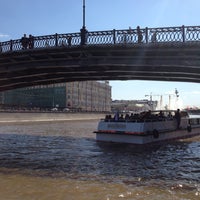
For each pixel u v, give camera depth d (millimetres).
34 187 10828
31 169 13938
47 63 22781
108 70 23828
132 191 10391
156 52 19031
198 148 21531
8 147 21719
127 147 21812
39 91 125312
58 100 123812
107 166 14789
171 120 25953
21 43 22078
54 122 66312
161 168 14383
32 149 20688
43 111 73062
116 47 19188
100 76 27453
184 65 19594
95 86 149000
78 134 33719
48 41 21062
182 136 27578
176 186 11102
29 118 63969
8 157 17281
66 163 15477
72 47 20094
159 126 23922
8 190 10422
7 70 24953
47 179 12039
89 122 70938
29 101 122000
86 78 29156
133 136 22141
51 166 14672
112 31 19281
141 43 18641
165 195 9945
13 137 29625
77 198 9570
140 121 22375
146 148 21406
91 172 13383
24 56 22188
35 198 9531
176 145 23188
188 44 17703
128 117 24547
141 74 25625
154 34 18422
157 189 10680
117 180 11945
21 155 18031
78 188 10734
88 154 18531
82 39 19891
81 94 135500
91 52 20250
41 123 60188
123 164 15320
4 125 50812
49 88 125812
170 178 12375
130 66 21625
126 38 19031
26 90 121062
